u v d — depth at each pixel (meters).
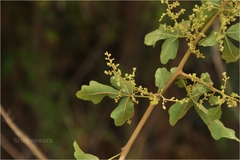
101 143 6.31
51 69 5.97
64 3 5.55
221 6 1.99
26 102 6.03
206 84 1.85
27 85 5.98
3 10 5.76
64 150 5.94
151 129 6.55
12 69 5.96
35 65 5.88
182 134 6.68
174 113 1.92
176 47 2.09
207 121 1.88
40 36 5.81
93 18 5.88
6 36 5.87
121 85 1.89
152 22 5.62
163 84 1.90
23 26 5.81
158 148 6.54
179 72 1.89
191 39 1.95
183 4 5.16
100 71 6.27
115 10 5.86
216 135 1.86
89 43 6.14
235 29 2.02
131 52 6.12
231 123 6.42
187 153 6.59
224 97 1.80
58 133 5.97
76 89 6.19
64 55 6.07
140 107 6.46
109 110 6.38
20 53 5.89
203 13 2.05
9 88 6.06
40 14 5.71
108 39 6.04
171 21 5.33
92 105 6.29
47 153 5.95
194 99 1.89
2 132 6.12
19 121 6.09
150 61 6.13
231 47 2.04
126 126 6.38
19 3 5.72
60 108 6.01
